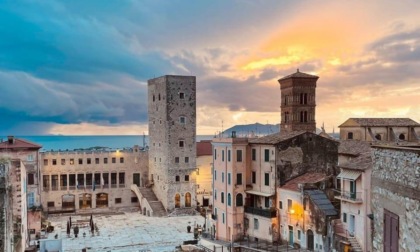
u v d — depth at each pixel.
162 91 122.00
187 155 120.88
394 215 17.98
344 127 107.62
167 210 118.19
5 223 34.19
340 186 62.38
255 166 76.50
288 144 72.06
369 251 52.69
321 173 71.12
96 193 129.12
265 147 73.88
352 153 71.62
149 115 133.25
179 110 120.44
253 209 74.12
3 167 34.50
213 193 85.25
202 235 86.44
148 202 121.50
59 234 94.50
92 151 132.88
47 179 124.38
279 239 70.38
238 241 74.19
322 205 60.31
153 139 129.75
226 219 78.75
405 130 105.19
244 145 77.38
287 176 71.81
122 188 131.75
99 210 126.38
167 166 118.81
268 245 67.88
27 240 65.06
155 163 128.12
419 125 106.00
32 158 101.62
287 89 117.25
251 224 75.00
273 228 70.31
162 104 121.94
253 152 77.12
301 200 64.25
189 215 118.00
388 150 18.62
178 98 120.44
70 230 97.88
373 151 20.38
